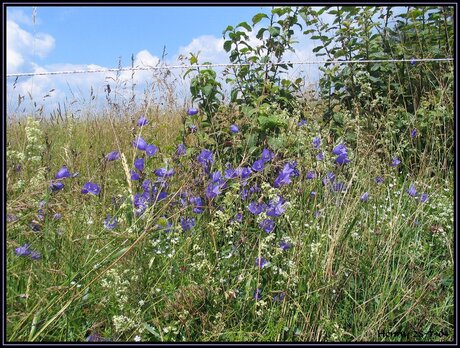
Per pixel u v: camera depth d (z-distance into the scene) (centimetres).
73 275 222
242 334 219
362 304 238
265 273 246
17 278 222
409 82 459
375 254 270
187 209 279
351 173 317
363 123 416
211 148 353
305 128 350
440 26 496
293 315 233
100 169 302
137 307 225
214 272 243
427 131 418
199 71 375
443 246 289
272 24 404
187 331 215
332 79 477
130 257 238
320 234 267
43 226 239
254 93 395
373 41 492
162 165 314
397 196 343
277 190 257
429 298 247
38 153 263
